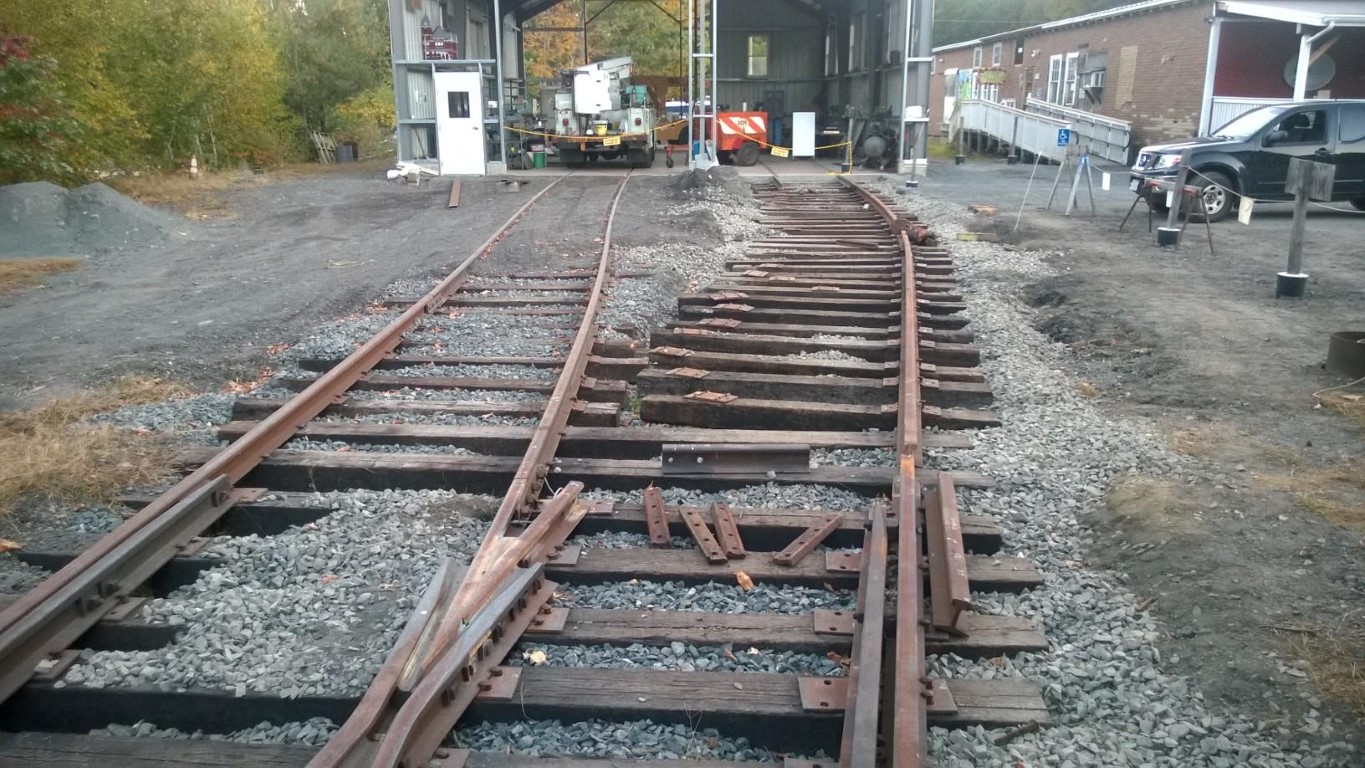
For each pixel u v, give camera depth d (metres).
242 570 4.81
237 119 26.02
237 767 3.42
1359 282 11.30
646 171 26.36
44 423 6.87
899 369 7.80
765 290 10.77
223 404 7.30
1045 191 21.92
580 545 5.08
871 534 4.80
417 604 4.33
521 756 3.42
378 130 38.78
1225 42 25.56
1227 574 4.61
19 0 18.25
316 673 3.88
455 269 11.90
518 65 38.25
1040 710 3.72
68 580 4.28
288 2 35.75
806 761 3.38
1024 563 4.89
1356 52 25.77
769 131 33.59
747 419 6.96
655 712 3.67
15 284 12.09
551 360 8.14
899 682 3.45
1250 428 6.70
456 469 5.91
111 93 20.36
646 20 53.91
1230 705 3.76
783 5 37.09
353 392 7.53
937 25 63.81
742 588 4.67
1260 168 17.09
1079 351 9.12
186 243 15.38
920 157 25.39
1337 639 4.11
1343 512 5.25
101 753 3.51
